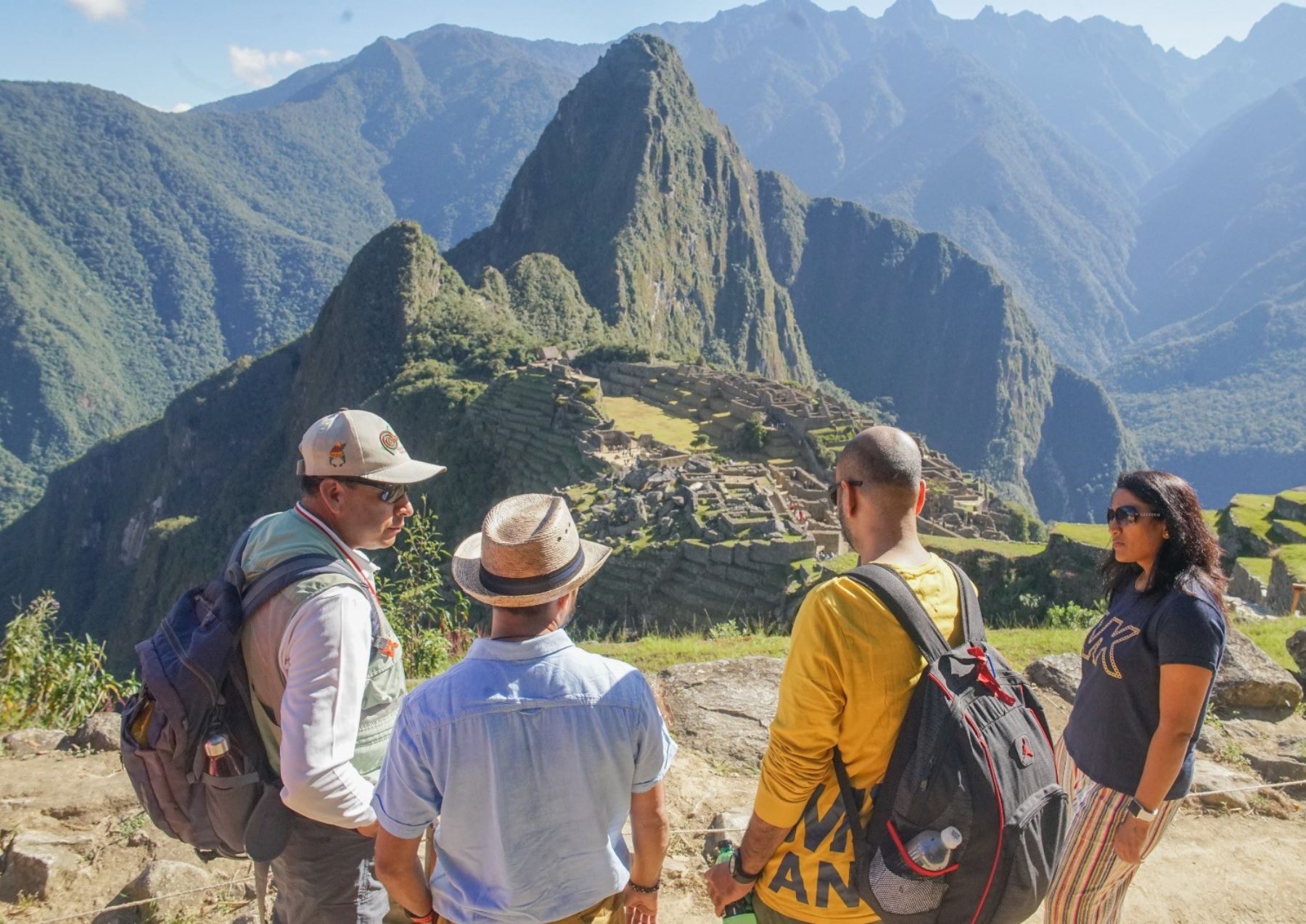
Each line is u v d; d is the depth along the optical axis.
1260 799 5.77
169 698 3.05
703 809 5.41
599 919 3.88
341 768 2.95
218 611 3.11
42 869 4.85
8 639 8.08
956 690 2.81
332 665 2.99
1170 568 3.48
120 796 5.62
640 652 8.97
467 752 2.76
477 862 2.85
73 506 164.50
